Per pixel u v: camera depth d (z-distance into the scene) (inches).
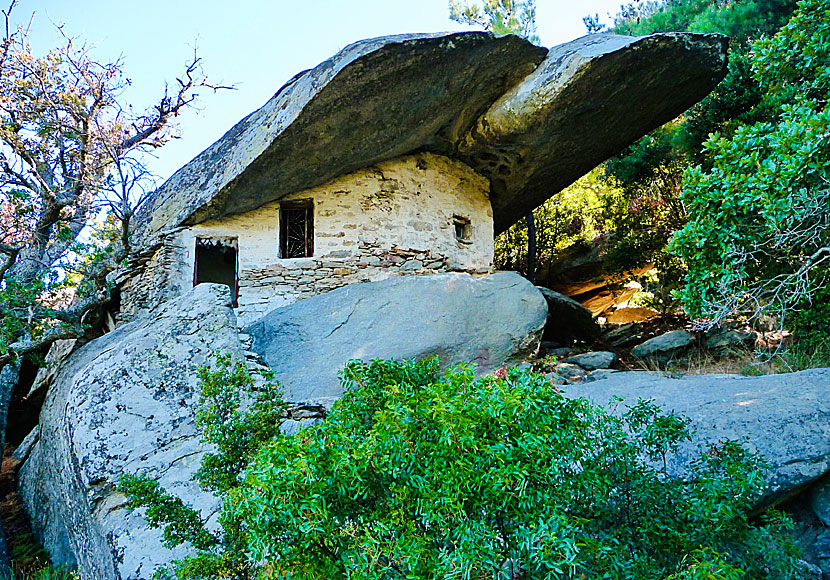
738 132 197.5
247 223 369.1
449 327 319.3
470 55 307.9
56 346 407.8
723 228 198.7
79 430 221.6
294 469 111.7
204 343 247.3
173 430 223.1
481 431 113.7
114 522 201.5
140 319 310.8
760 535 138.3
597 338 458.3
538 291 362.9
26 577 268.5
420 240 378.0
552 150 384.8
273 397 186.4
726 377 250.2
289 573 122.6
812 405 194.4
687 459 186.4
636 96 347.6
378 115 324.2
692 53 327.0
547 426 116.9
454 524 107.7
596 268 575.2
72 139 358.3
